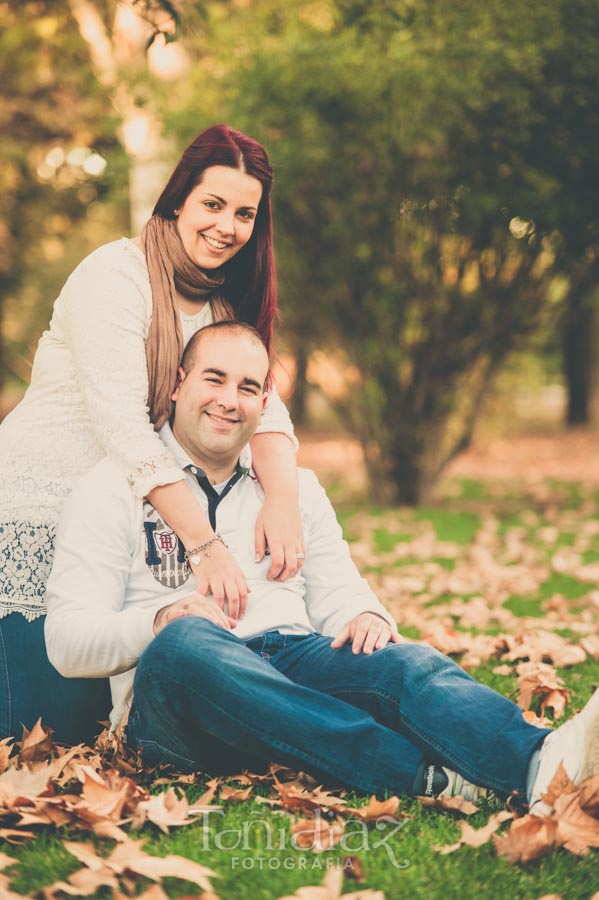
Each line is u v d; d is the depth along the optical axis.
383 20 6.86
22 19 9.09
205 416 3.00
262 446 3.26
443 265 9.69
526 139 8.07
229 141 3.20
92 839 2.50
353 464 15.87
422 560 7.40
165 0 4.95
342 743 2.75
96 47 9.74
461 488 12.66
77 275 3.18
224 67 9.09
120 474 2.99
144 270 3.19
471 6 7.69
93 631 2.79
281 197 9.01
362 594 3.19
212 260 3.22
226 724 2.72
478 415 10.60
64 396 3.20
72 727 3.18
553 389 37.06
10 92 11.12
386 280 9.68
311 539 3.29
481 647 4.62
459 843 2.49
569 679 4.22
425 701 2.78
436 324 9.88
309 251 9.64
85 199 12.00
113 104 9.71
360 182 9.03
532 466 15.40
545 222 8.36
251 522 3.14
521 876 2.39
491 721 2.73
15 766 2.97
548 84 7.82
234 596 2.92
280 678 2.74
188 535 2.96
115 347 3.07
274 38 8.88
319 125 8.61
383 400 10.36
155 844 2.51
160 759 2.94
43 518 3.13
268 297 3.45
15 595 3.12
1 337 16.86
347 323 9.99
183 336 3.24
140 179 9.95
